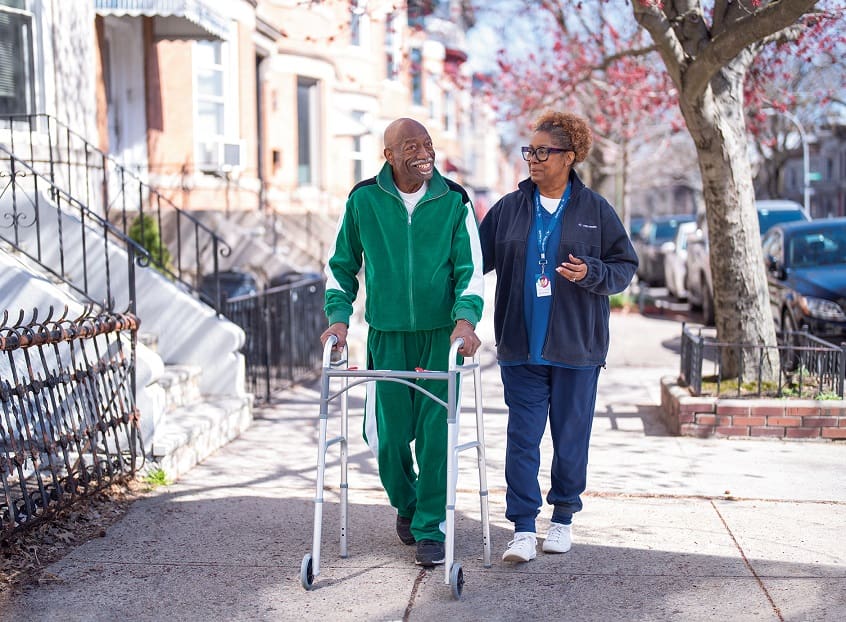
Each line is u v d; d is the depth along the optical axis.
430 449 4.34
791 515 5.16
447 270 4.36
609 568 4.36
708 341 8.23
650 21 6.96
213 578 4.30
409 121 4.23
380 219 4.31
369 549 4.68
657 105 14.62
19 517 4.67
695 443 6.95
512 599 4.02
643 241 24.17
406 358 4.43
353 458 6.68
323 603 4.00
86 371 5.23
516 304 4.47
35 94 9.08
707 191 7.70
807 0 5.88
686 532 4.88
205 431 6.62
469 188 48.50
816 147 61.84
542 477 6.12
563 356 4.39
